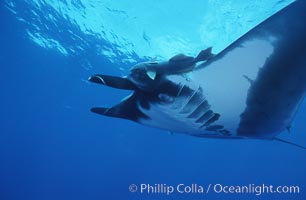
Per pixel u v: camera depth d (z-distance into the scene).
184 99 2.46
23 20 10.94
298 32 2.11
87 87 15.10
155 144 23.56
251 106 2.61
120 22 9.54
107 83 2.44
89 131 22.25
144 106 2.68
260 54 2.24
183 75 2.37
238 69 2.33
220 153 26.20
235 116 2.72
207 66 2.33
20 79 15.36
